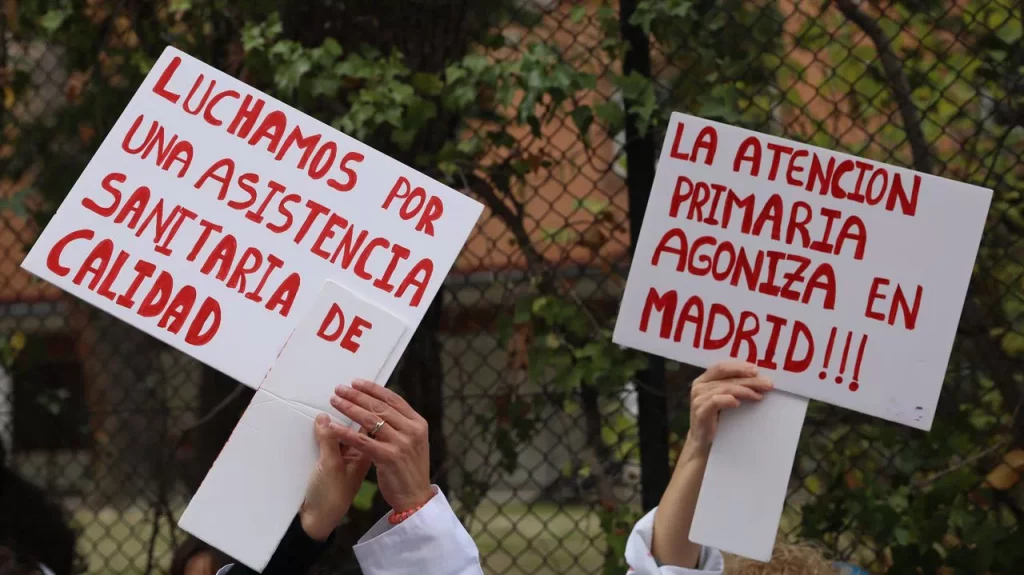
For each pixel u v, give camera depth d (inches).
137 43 125.7
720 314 76.5
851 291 75.9
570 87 109.3
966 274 75.5
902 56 121.8
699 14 112.0
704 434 73.6
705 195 77.6
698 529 71.8
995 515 109.4
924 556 104.5
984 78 116.6
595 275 116.0
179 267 71.7
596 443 114.6
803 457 114.3
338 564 111.4
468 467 125.0
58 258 71.2
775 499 72.1
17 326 132.6
